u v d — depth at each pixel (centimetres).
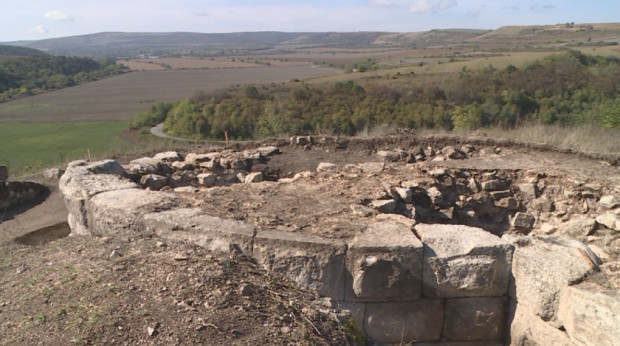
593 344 358
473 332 455
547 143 927
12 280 403
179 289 366
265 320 348
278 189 628
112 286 369
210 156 911
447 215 705
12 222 894
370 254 426
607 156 841
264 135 1738
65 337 315
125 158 1205
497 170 780
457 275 432
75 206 596
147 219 499
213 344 314
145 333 319
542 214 735
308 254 432
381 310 441
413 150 944
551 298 396
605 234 665
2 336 321
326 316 381
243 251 446
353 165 805
